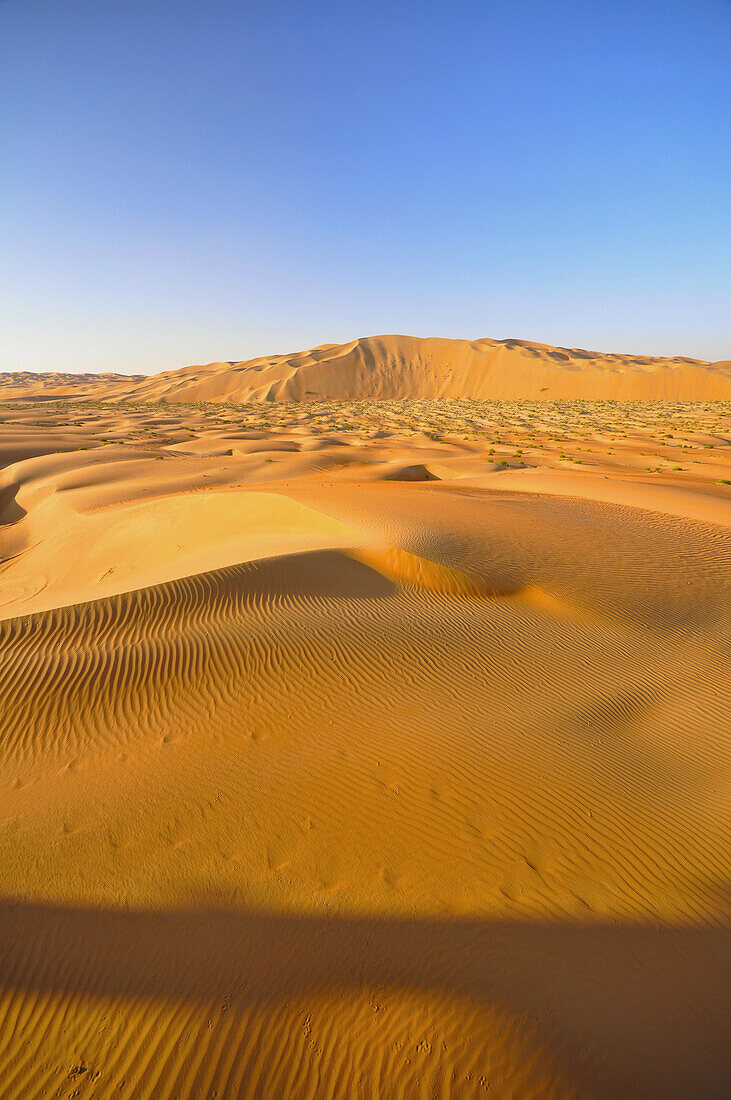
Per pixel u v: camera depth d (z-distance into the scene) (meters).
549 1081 3.89
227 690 8.80
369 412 125.56
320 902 5.29
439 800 6.52
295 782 6.83
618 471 41.91
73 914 5.24
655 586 14.58
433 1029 4.22
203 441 63.88
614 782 7.00
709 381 159.12
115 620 10.74
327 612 11.36
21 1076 4.12
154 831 6.16
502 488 33.09
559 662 10.22
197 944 4.95
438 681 9.23
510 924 5.04
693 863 5.83
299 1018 4.37
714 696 9.41
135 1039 4.30
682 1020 4.31
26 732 8.02
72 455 45.75
